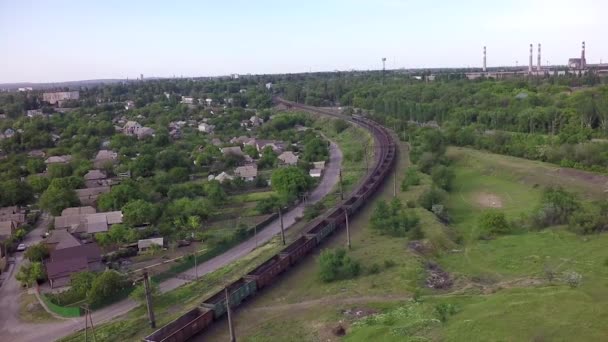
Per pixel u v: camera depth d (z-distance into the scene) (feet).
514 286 157.89
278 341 135.03
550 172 310.45
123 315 169.78
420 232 217.56
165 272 206.69
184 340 136.36
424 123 536.42
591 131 385.70
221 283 186.91
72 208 281.95
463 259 195.62
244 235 249.55
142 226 261.24
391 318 138.10
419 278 171.01
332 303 156.56
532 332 118.93
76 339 152.87
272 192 328.90
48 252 224.53
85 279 190.08
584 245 197.36
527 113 437.17
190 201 283.38
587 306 130.82
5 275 219.82
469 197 295.48
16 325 171.42
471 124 471.21
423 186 302.86
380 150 418.31
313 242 210.18
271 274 177.27
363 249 206.39
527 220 233.76
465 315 133.80
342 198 293.64
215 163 408.05
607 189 267.80
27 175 402.72
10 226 265.34
